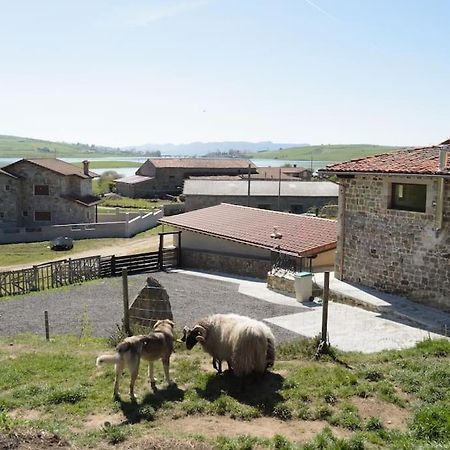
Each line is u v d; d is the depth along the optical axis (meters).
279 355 12.85
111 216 55.62
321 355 12.55
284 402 9.62
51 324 17.88
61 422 9.13
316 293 20.44
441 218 16.62
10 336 16.42
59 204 51.09
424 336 14.95
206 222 30.20
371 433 8.28
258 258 26.41
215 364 11.34
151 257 29.45
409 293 18.11
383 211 18.86
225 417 9.26
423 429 8.10
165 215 61.47
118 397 10.12
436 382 10.20
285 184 60.00
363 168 19.00
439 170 16.23
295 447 7.75
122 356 9.95
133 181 81.81
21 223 51.31
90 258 27.39
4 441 7.74
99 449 7.89
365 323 16.47
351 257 20.53
